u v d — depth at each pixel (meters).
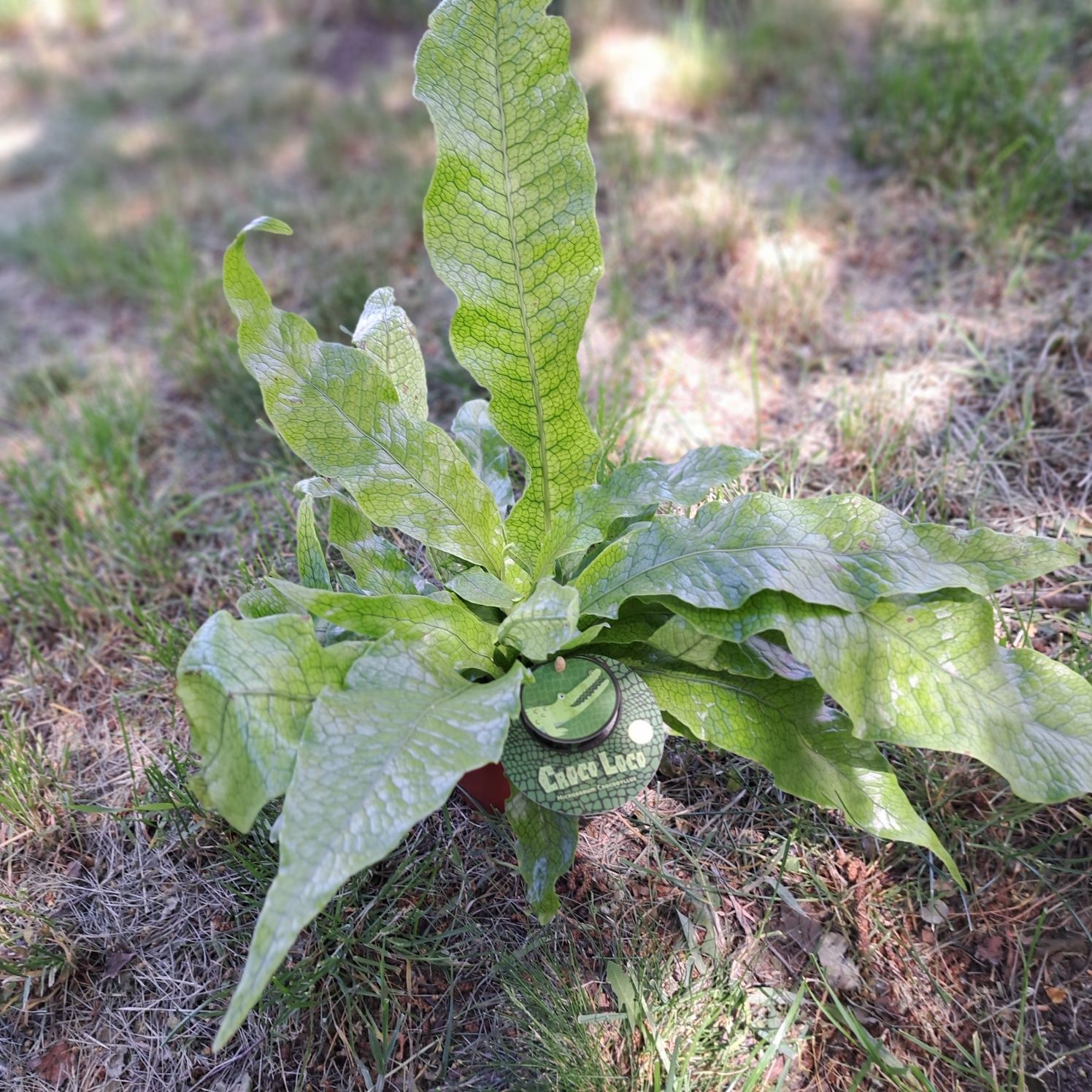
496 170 1.11
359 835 0.90
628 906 1.34
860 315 2.36
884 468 1.87
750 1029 1.22
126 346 2.89
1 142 4.43
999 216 2.37
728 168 2.91
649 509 1.43
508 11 1.04
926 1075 1.19
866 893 1.35
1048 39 2.97
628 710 1.17
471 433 1.56
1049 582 1.68
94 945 1.39
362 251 2.84
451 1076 1.21
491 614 1.37
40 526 2.10
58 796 1.59
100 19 5.31
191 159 3.80
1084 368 2.04
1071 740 1.11
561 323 1.19
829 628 1.13
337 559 1.84
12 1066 1.28
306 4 4.76
